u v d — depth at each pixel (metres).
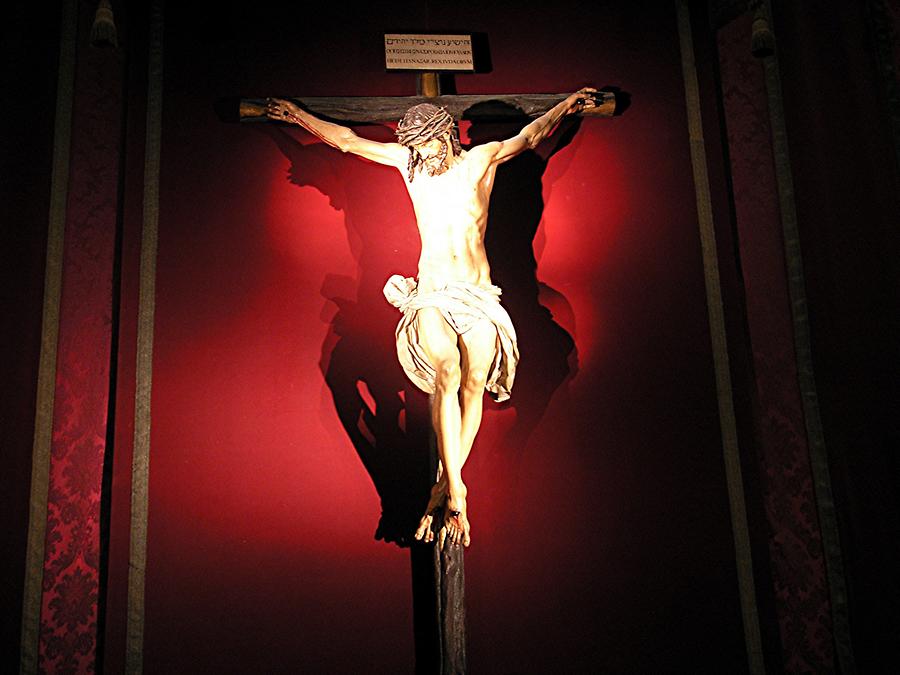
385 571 3.69
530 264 4.03
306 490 3.75
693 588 3.75
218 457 3.75
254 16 4.23
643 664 3.67
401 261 4.00
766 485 3.84
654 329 4.00
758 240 4.07
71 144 3.91
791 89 4.00
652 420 3.91
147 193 3.97
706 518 3.83
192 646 3.56
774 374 3.93
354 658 3.60
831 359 3.72
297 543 3.69
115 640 3.54
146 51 4.13
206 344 3.85
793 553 3.76
